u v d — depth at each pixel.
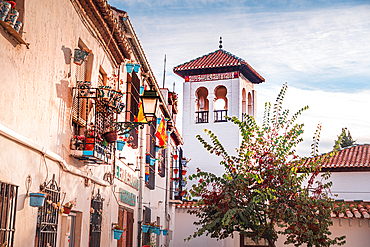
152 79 16.56
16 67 6.02
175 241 25.50
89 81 9.38
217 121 35.41
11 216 5.88
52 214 7.43
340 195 24.59
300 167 15.12
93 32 9.72
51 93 7.40
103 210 10.78
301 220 13.69
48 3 7.20
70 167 8.26
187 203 26.02
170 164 23.94
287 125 14.91
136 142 14.59
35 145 6.50
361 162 24.38
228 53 36.41
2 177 5.57
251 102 37.53
